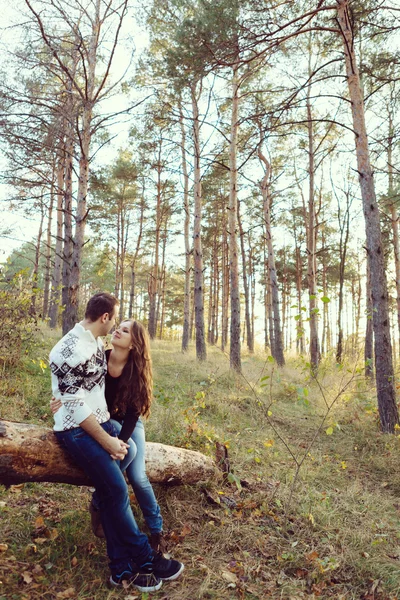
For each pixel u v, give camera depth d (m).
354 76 6.52
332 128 13.62
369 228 6.39
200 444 4.41
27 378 6.00
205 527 3.15
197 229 13.70
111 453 2.53
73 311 7.67
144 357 2.83
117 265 24.45
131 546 2.56
